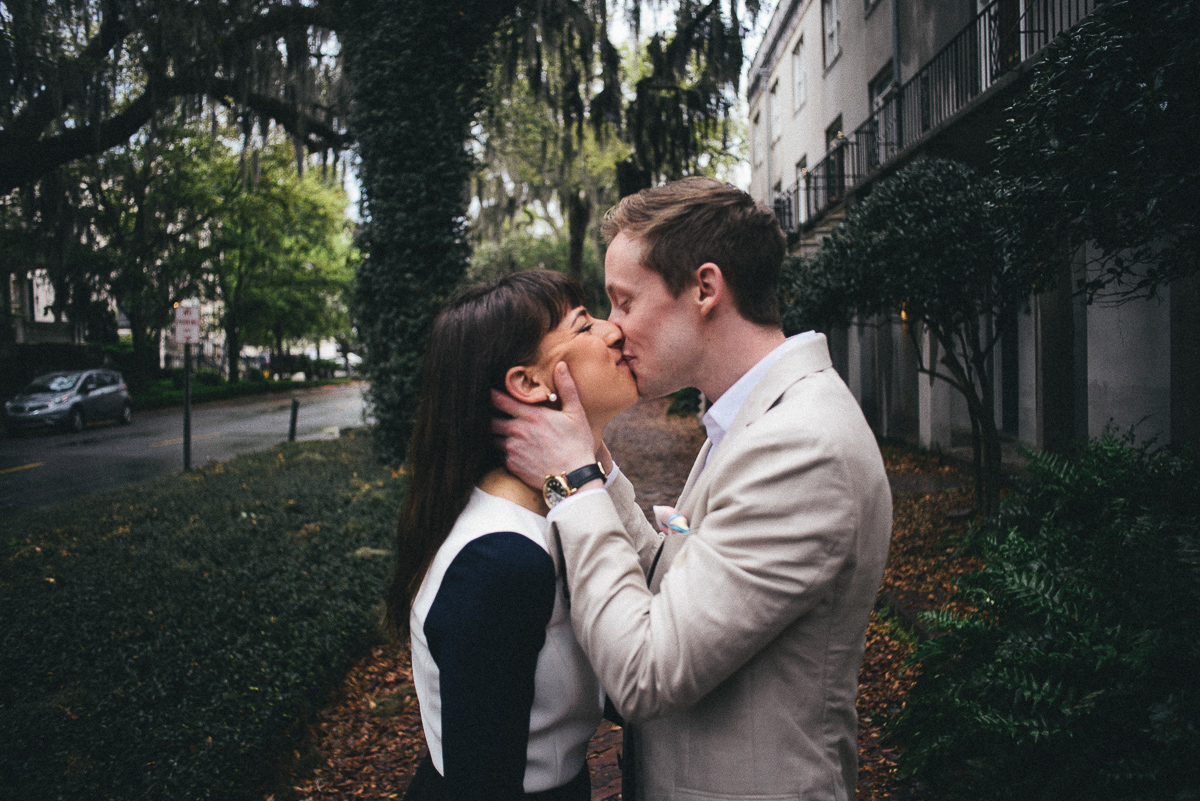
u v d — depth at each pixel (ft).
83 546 19.95
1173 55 7.73
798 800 3.39
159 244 81.20
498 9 32.78
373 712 12.58
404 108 30.89
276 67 37.50
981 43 28.63
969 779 8.40
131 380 92.27
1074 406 23.73
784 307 26.23
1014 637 8.32
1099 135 8.72
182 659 11.80
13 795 8.50
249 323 114.42
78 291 74.02
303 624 13.83
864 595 3.47
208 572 16.51
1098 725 7.41
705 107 42.93
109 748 9.46
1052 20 22.13
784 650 3.43
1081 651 7.73
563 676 3.64
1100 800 6.82
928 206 17.19
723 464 3.54
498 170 55.31
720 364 3.97
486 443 3.95
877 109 39.52
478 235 59.47
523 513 3.77
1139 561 8.14
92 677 11.27
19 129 35.27
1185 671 7.06
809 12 56.49
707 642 3.16
